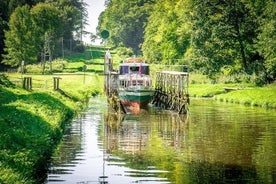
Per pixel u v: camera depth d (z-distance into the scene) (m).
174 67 105.25
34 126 30.47
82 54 170.25
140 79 57.50
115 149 29.83
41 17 133.38
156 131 37.81
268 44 63.94
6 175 18.25
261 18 78.50
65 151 29.06
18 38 118.25
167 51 115.12
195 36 83.81
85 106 58.22
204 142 32.56
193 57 89.12
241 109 55.53
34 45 120.25
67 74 109.69
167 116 48.47
